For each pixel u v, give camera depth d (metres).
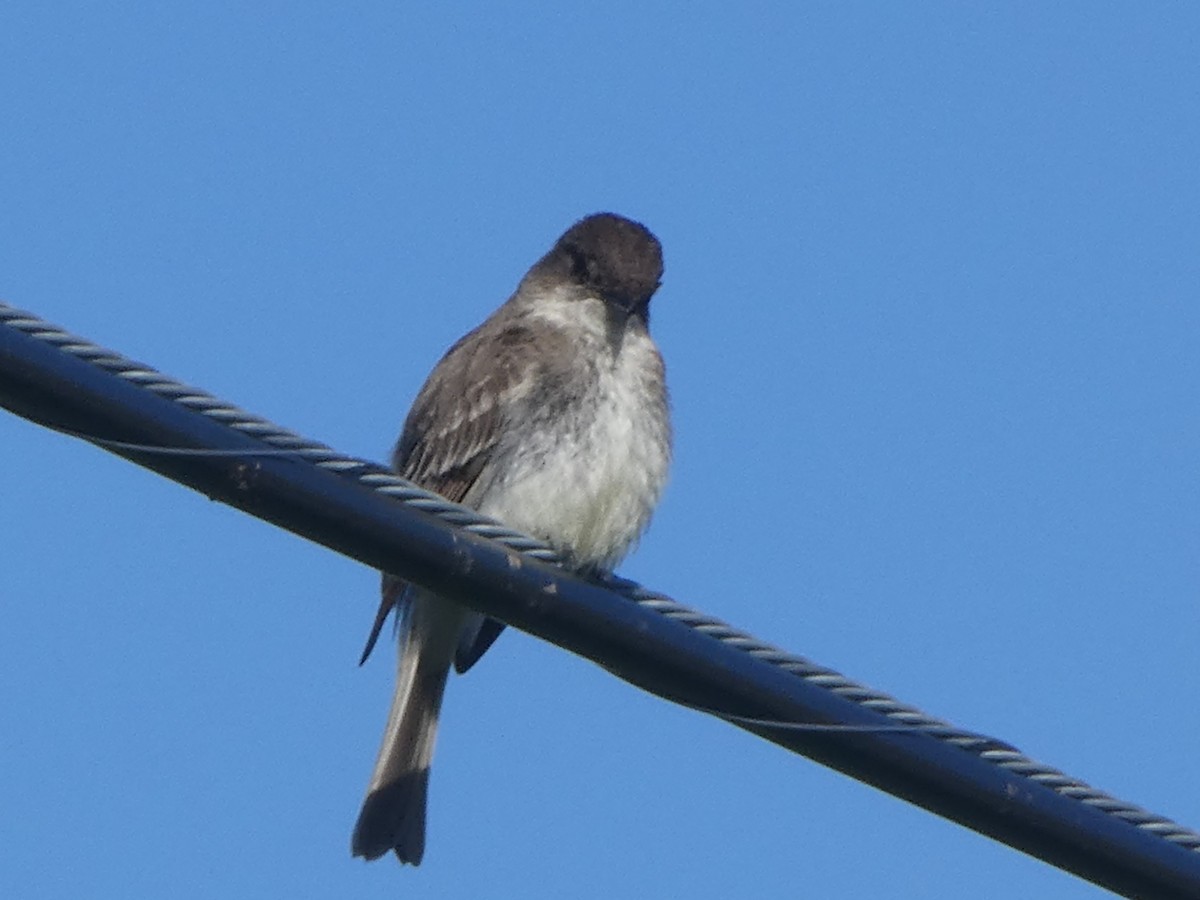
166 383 9.30
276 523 9.73
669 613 10.39
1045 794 10.27
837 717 10.26
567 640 10.34
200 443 9.36
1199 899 10.30
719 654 10.33
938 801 10.26
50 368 9.03
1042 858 10.32
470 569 10.13
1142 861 10.27
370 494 9.88
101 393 9.12
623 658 10.36
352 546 9.91
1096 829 10.27
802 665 10.37
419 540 10.01
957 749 10.27
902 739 10.23
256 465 9.55
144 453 9.27
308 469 9.70
